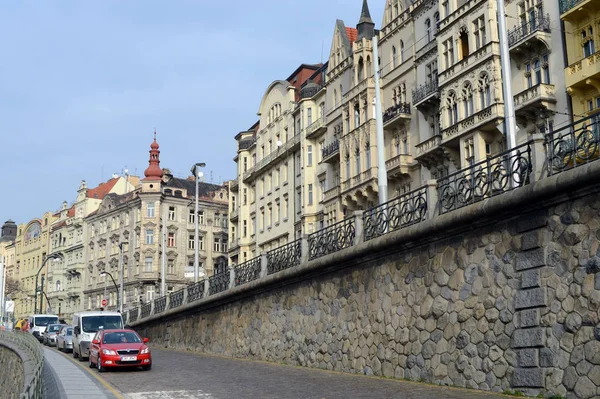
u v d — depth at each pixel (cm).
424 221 1755
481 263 1579
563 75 3064
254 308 2844
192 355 3206
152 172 8881
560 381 1323
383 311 1948
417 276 1811
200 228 9050
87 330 3219
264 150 6644
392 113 4325
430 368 1717
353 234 2139
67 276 10731
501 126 2998
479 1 3503
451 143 3619
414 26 4278
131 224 8994
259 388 1808
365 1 4853
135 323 4675
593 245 1288
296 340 2452
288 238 5997
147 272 8650
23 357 3123
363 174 4572
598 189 1279
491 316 1527
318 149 5572
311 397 1585
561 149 1379
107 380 2167
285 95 6238
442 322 1691
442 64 3806
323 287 2300
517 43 3228
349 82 5016
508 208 1478
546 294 1384
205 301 3341
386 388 1661
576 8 2962
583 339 1284
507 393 1448
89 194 10519
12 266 13100
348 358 2102
